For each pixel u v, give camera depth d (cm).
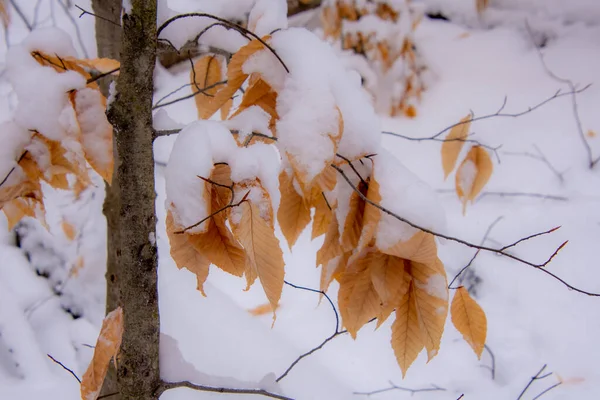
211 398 154
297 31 110
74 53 122
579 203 254
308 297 226
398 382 199
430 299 111
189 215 106
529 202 260
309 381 182
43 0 332
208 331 189
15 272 244
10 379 204
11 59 119
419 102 298
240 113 114
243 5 289
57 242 251
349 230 112
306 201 118
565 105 294
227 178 110
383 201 109
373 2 269
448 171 205
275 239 105
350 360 203
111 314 118
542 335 215
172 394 155
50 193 258
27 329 222
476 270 240
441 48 326
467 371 207
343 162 111
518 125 288
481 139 281
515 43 327
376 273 111
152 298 115
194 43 120
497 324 222
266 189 107
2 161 118
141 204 112
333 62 109
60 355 218
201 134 106
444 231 109
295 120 106
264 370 179
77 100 120
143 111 110
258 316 212
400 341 113
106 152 122
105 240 246
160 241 236
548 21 331
